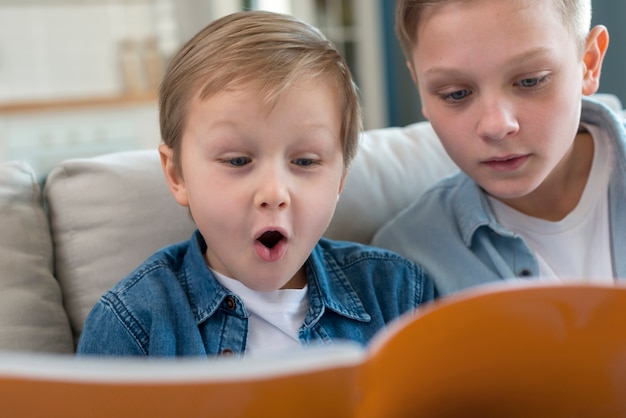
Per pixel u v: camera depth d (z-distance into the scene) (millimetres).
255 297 941
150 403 447
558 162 1026
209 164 855
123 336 903
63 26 4152
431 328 474
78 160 1126
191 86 869
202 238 998
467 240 1114
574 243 1089
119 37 4227
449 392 532
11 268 1016
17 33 4094
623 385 544
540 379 542
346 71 934
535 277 1077
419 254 1139
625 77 2400
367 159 1281
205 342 935
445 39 923
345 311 1005
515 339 510
